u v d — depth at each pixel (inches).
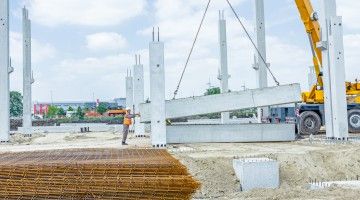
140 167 291.0
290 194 327.0
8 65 753.0
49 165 285.3
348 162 472.4
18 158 371.6
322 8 658.8
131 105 968.9
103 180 268.8
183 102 623.8
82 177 274.8
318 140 649.0
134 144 647.1
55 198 264.4
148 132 979.9
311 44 758.5
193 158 448.8
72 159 353.7
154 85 578.2
